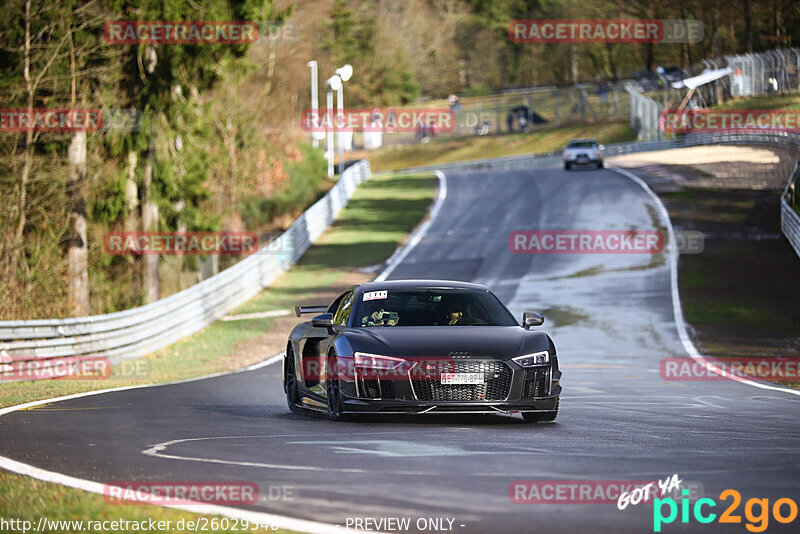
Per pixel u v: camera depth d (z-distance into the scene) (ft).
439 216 630.74
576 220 568.00
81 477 81.25
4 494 73.15
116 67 396.78
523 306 362.33
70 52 366.63
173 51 408.67
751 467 85.25
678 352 267.80
